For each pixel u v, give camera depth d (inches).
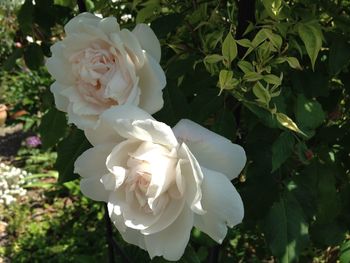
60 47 14.5
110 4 20.6
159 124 11.6
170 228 12.8
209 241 19.0
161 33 16.8
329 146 18.8
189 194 11.9
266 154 17.2
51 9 21.9
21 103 76.5
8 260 50.4
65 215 55.4
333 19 17.4
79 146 17.3
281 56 15.8
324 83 17.4
